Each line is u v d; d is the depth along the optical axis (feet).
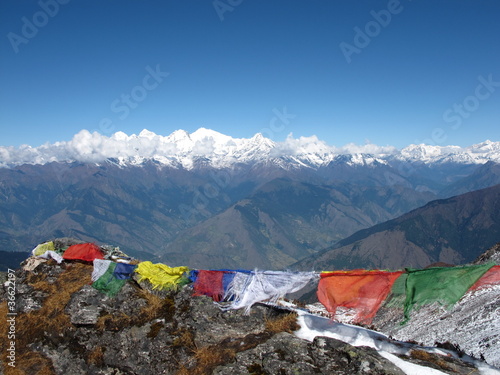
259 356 33.24
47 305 45.01
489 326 41.06
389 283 33.24
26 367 37.73
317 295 36.14
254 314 41.86
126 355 37.14
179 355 35.27
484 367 31.37
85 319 41.06
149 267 48.37
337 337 36.76
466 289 30.60
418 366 30.19
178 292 45.27
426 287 31.55
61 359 38.47
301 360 31.83
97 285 46.32
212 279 44.47
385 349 34.55
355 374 29.50
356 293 34.24
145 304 43.29
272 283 40.75
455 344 39.70
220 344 35.96
